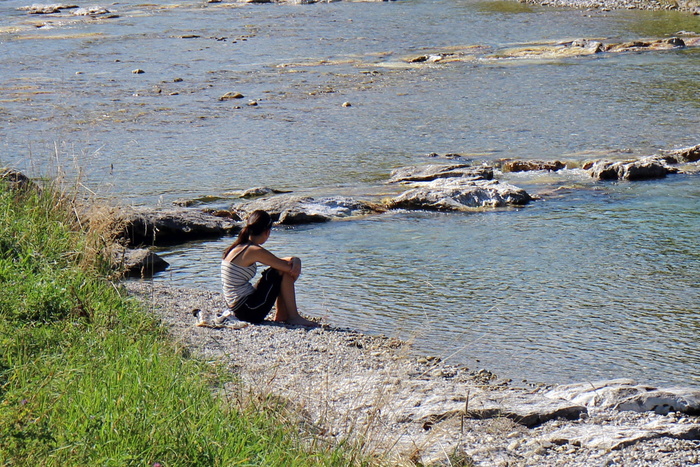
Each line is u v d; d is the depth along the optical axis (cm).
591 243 2234
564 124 3891
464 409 1122
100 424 838
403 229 2422
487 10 8725
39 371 981
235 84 5200
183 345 1278
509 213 2584
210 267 2088
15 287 1266
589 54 5941
